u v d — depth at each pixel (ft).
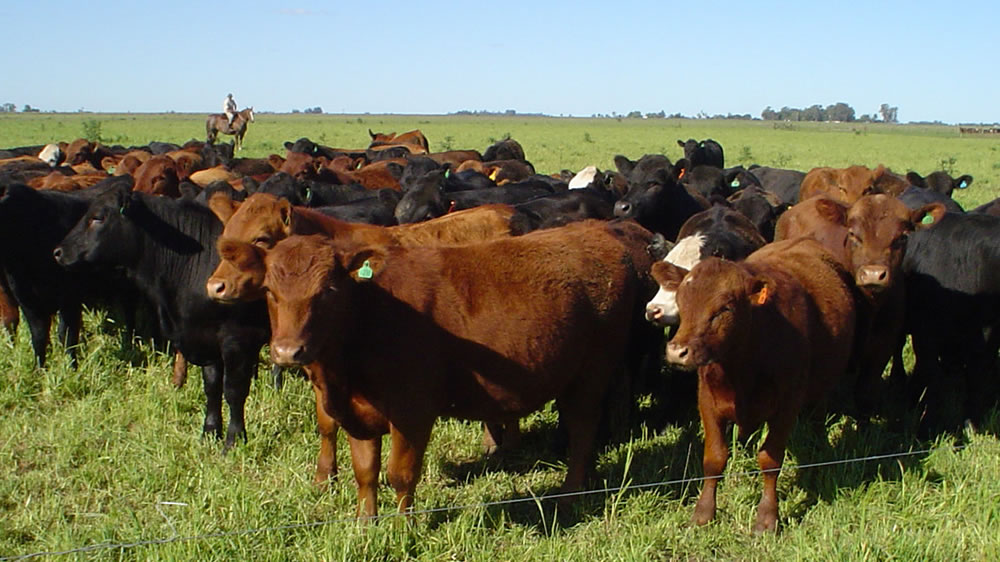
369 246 19.13
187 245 26.30
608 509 22.06
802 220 30.32
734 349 19.86
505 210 30.83
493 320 20.63
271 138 207.10
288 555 19.39
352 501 22.20
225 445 25.70
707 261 19.74
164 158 42.78
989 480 23.07
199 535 19.27
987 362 28.25
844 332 23.32
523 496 23.16
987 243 27.12
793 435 25.80
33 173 44.65
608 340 23.38
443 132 279.28
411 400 19.89
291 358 17.63
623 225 26.96
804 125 510.58
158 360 31.89
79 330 32.55
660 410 28.53
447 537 20.22
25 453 24.93
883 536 19.90
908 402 29.17
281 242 18.92
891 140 263.29
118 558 19.40
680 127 399.03
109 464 24.22
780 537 20.74
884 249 25.35
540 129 329.93
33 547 20.03
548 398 22.13
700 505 21.52
